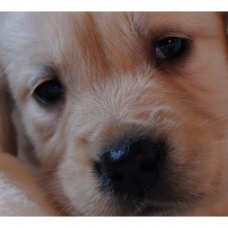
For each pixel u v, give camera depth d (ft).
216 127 0.88
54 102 0.94
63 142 0.93
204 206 0.85
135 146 0.79
